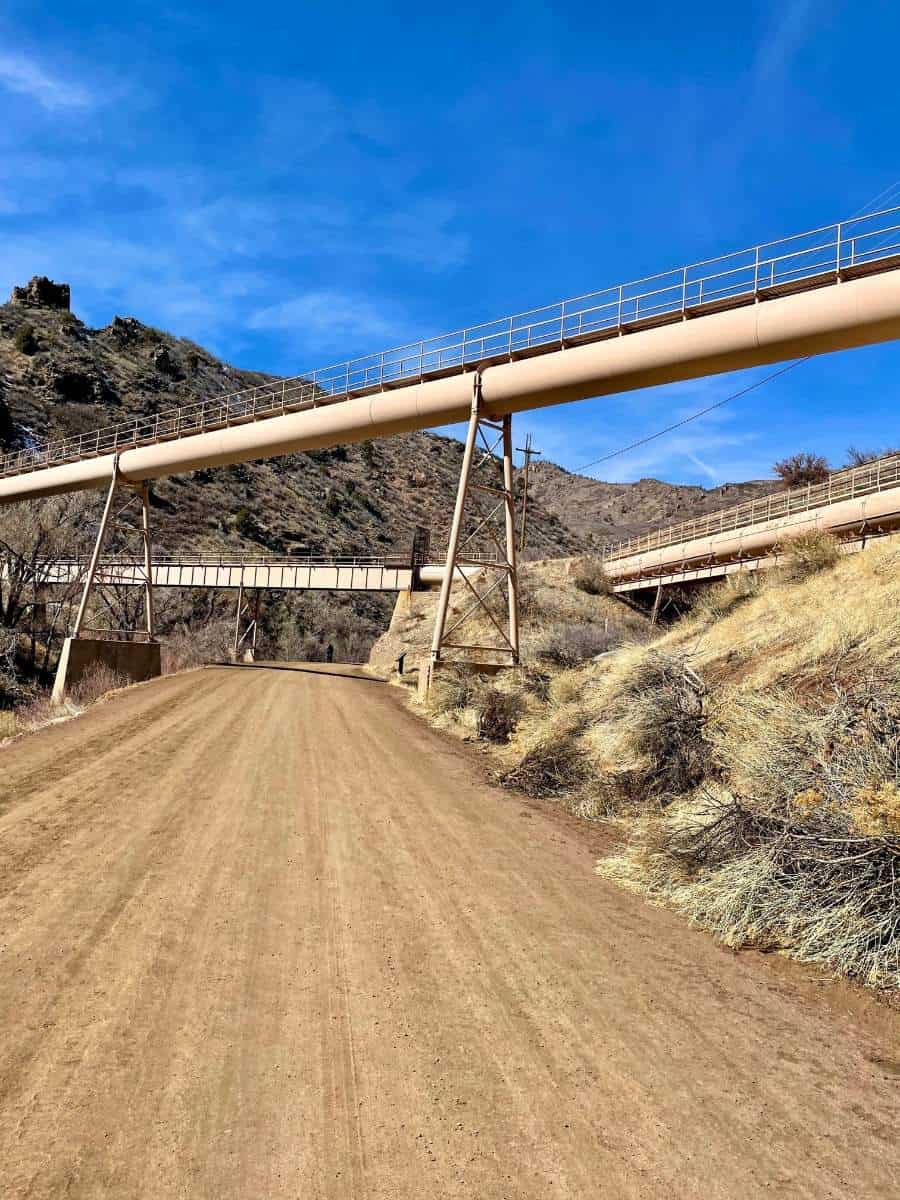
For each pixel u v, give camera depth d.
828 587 17.66
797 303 22.16
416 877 7.62
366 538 115.00
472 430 28.59
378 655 52.41
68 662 36.50
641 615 53.34
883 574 16.30
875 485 40.00
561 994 5.21
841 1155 3.57
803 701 11.29
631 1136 3.64
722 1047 4.61
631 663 17.50
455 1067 4.18
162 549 81.00
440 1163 3.35
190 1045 4.21
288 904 6.59
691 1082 4.17
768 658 15.22
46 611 49.75
